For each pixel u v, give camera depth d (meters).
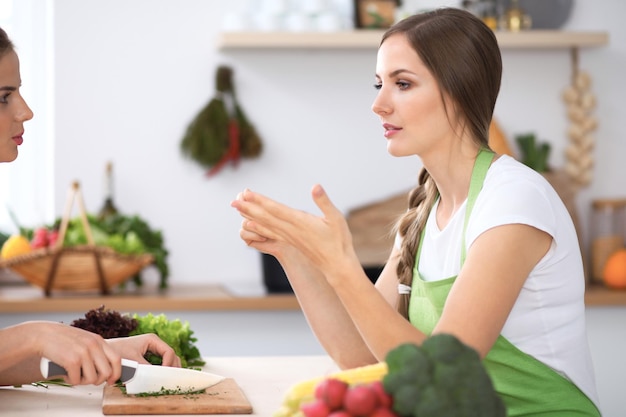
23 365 1.73
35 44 4.16
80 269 3.57
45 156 4.17
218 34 3.96
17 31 4.14
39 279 3.56
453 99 1.79
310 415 1.07
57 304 3.47
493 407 1.07
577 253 1.78
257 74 4.14
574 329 1.78
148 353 1.85
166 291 3.81
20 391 1.75
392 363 1.08
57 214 4.04
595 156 4.36
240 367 2.02
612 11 4.35
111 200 3.99
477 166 1.80
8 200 4.16
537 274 1.72
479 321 1.57
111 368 1.62
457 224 1.84
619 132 4.37
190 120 4.11
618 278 3.92
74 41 4.04
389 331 1.52
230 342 3.63
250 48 4.12
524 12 4.24
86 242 3.60
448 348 1.07
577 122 4.30
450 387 1.05
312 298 1.85
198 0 4.11
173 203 4.10
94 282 3.61
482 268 1.62
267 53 4.14
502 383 1.77
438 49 1.78
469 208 1.78
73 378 1.61
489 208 1.69
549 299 1.74
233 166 4.12
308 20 3.96
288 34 3.91
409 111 1.79
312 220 1.50
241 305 3.57
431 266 1.92
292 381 1.86
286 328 3.66
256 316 3.65
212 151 4.02
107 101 4.07
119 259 3.59
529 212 1.66
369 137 4.21
